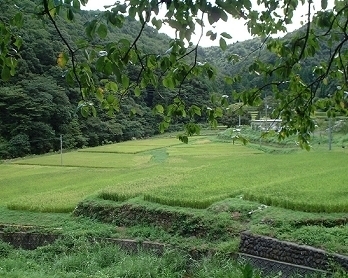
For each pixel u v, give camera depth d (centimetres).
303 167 2161
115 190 1652
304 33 425
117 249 1173
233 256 1054
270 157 2847
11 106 5066
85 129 5922
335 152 2884
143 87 369
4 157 4731
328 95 527
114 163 3512
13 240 1405
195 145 5128
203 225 1208
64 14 300
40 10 310
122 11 287
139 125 6712
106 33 287
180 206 1376
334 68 495
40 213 1592
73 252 1212
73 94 5881
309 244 939
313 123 484
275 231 1034
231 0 281
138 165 3284
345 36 387
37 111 5128
